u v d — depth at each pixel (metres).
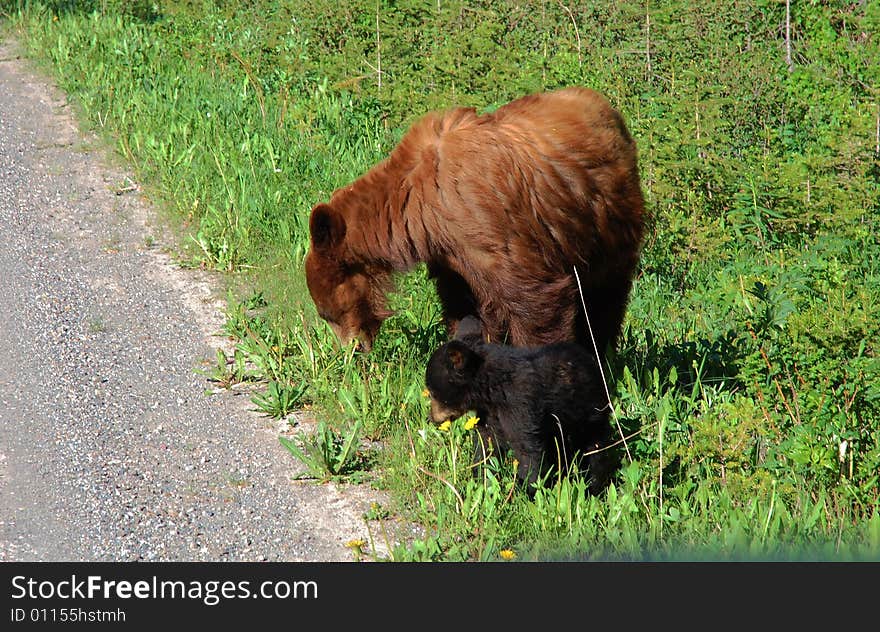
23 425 12.44
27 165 21.41
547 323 11.45
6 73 27.59
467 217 11.04
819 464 10.53
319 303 12.53
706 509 10.45
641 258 16.98
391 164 11.73
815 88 22.75
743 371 12.20
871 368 11.54
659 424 11.28
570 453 11.16
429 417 11.52
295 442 12.19
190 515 10.73
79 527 10.47
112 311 15.68
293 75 24.73
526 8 27.12
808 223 17.70
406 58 24.72
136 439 12.21
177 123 22.52
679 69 21.80
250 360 14.16
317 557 10.07
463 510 10.30
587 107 12.15
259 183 19.50
